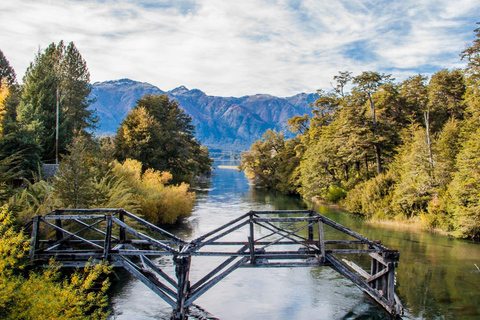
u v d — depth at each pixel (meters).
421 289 15.30
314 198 53.03
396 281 16.36
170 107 69.88
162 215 28.83
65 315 7.71
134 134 49.22
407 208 33.66
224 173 152.12
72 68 52.09
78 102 50.97
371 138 41.84
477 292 14.97
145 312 12.52
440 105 48.25
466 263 19.33
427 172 33.25
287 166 66.81
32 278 8.24
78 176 16.97
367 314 12.85
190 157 69.94
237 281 16.56
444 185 31.92
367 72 43.97
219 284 16.08
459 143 33.31
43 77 42.25
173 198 30.47
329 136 51.31
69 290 8.09
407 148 38.47
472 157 27.62
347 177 51.16
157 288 11.35
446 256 20.81
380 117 46.72
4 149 28.05
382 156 48.25
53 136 37.88
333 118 59.78
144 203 26.66
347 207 40.34
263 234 26.83
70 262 11.68
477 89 35.97
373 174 46.53
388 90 47.47
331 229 29.38
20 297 7.50
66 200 16.70
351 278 12.77
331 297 14.61
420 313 12.91
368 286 12.85
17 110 33.00
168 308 12.95
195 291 11.52
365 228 30.03
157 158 49.62
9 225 12.58
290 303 13.90
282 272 18.05
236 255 12.02
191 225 30.16
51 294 7.66
